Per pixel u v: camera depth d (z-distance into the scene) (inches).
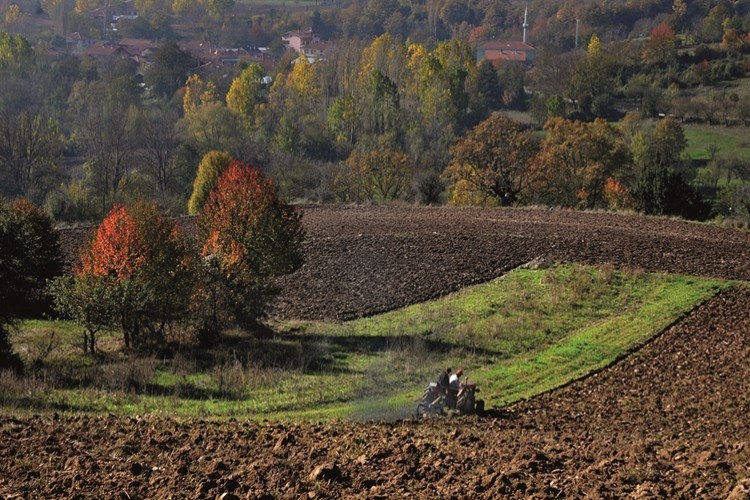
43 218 2947.8
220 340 2444.6
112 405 1797.5
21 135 6363.2
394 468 1108.5
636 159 7647.6
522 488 1019.3
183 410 1770.4
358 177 5846.5
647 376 2078.0
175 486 1053.8
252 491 1018.1
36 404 1768.0
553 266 3125.0
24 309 2608.3
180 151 6776.6
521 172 5305.1
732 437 1530.5
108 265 2331.4
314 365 2196.1
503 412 1814.7
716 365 2134.6
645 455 1207.6
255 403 1847.9
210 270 2495.1
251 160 7007.9
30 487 1052.5
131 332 2479.1
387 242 3474.4
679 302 2719.0
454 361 2237.9
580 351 2300.7
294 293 2920.8
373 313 2721.5
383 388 1991.9
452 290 2920.8
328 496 1008.2
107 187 6136.8
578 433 1577.3
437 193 5492.1
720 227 3863.2
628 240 3491.6
